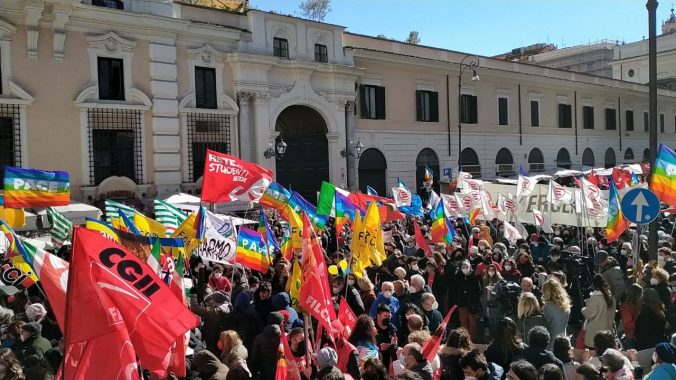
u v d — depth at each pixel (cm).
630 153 5038
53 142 2186
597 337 773
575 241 1812
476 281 1223
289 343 799
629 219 1102
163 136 2445
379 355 827
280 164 2848
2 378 608
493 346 757
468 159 3731
